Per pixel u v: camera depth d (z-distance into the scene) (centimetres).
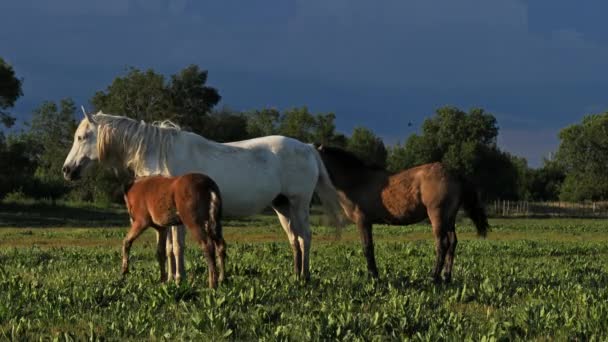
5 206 4522
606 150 9088
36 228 3206
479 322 725
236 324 682
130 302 812
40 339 620
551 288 966
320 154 1066
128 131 1014
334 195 1129
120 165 1034
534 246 2080
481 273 1179
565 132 9338
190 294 827
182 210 878
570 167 9600
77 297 809
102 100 5722
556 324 702
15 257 1459
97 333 645
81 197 5331
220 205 882
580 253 1927
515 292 948
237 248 1747
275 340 624
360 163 1049
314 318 702
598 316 718
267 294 843
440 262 988
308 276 1070
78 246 2034
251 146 1070
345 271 1182
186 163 1010
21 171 5100
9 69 4581
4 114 4759
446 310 770
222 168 1026
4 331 652
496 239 2645
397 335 673
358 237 2600
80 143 1035
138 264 1300
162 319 714
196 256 1467
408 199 999
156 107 5694
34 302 803
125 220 3972
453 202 983
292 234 1111
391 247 1864
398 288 946
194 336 648
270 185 1066
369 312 777
